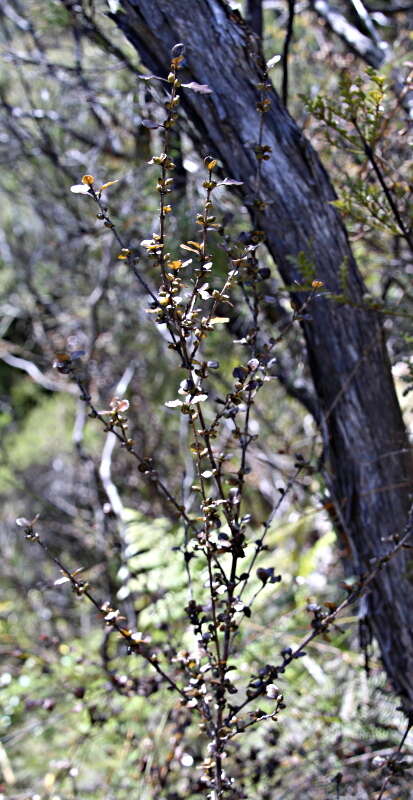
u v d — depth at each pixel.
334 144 1.92
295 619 2.91
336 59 3.03
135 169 3.20
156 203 3.00
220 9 1.82
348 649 2.85
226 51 1.82
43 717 2.99
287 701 2.58
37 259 4.77
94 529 3.27
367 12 3.22
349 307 1.92
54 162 3.66
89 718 2.55
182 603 2.62
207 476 1.35
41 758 2.99
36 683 2.93
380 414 1.96
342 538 2.18
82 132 3.90
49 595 4.54
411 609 1.95
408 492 1.98
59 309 4.92
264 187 1.88
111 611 1.44
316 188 1.89
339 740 2.16
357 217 1.95
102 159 3.66
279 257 1.94
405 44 2.79
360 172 1.99
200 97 1.86
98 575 3.66
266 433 3.78
